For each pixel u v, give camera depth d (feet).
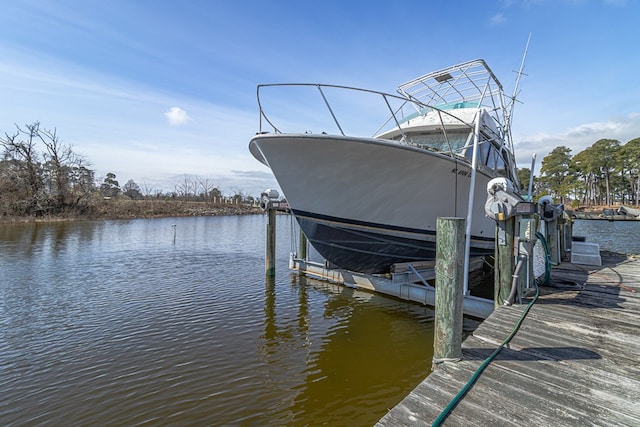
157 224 87.04
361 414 9.98
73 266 32.35
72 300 21.42
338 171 17.80
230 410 10.11
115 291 23.72
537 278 16.72
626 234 77.10
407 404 5.98
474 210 23.49
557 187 165.78
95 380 11.77
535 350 8.30
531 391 6.40
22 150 85.56
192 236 62.23
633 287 15.40
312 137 16.33
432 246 22.15
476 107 23.85
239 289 24.44
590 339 9.02
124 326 16.94
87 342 14.97
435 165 18.56
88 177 102.22
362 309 19.79
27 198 83.10
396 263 22.97
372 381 11.91
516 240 12.83
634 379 6.84
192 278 27.99
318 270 27.32
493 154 24.40
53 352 13.94
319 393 11.10
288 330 16.65
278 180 18.95
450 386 6.57
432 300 19.81
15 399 10.61
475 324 16.63
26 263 33.32
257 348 14.55
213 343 14.99
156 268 32.14
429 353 14.20
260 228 81.51
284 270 31.40
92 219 92.99
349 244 20.72
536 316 11.07
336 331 16.56
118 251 42.22
